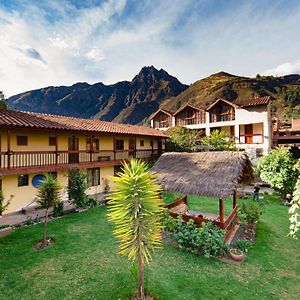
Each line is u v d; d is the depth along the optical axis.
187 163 12.02
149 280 6.92
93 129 17.59
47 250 8.84
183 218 10.89
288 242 10.09
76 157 18.27
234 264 8.09
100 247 9.13
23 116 15.38
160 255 8.59
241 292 6.53
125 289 6.46
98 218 12.83
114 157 20.31
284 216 13.81
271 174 17.55
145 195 5.35
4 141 13.91
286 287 6.88
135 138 24.42
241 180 11.73
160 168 12.45
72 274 7.23
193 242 8.69
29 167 13.85
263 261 8.37
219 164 10.91
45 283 6.76
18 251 8.70
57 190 9.90
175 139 26.78
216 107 33.88
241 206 12.83
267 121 29.11
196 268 7.74
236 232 11.16
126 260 8.12
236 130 31.14
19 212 14.23
